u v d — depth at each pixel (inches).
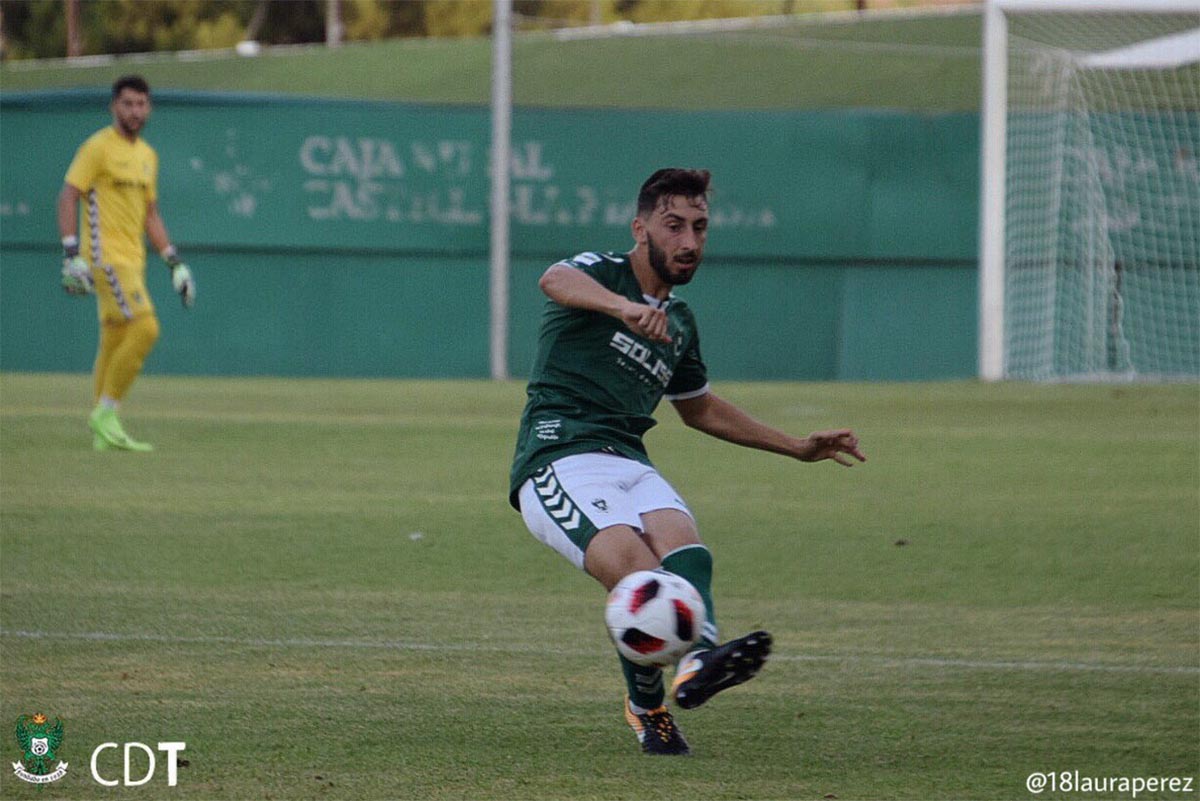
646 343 689.0
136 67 4763.8
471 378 3326.8
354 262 3316.9
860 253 3329.2
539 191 3348.9
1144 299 3344.0
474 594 1052.5
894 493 1571.1
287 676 815.1
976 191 3324.3
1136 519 1401.3
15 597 1021.2
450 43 5036.9
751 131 3316.9
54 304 3262.8
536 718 737.6
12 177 3243.1
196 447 1894.7
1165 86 3405.5
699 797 617.0
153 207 1779.0
